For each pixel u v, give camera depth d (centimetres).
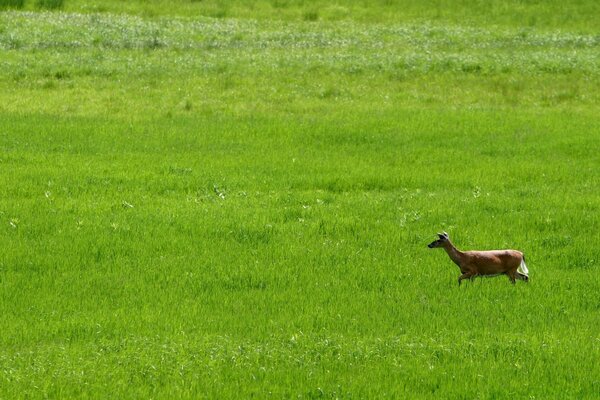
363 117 7656
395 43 10750
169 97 8169
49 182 5600
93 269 4162
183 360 3127
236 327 3488
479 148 6831
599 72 9325
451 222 4994
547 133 7244
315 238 4691
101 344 3278
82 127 7100
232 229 4781
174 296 3834
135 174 5869
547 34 11325
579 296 3919
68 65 9162
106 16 11819
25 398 2838
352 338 3394
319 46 10525
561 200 5475
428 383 3009
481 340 3381
